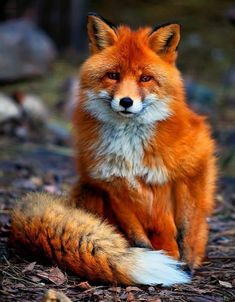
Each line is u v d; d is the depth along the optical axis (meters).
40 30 29.72
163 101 9.80
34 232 9.30
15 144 20.11
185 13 35.16
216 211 14.12
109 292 8.73
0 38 26.25
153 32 10.13
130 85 9.59
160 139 9.68
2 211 12.49
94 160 9.84
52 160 18.52
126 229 9.86
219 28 33.94
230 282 9.51
